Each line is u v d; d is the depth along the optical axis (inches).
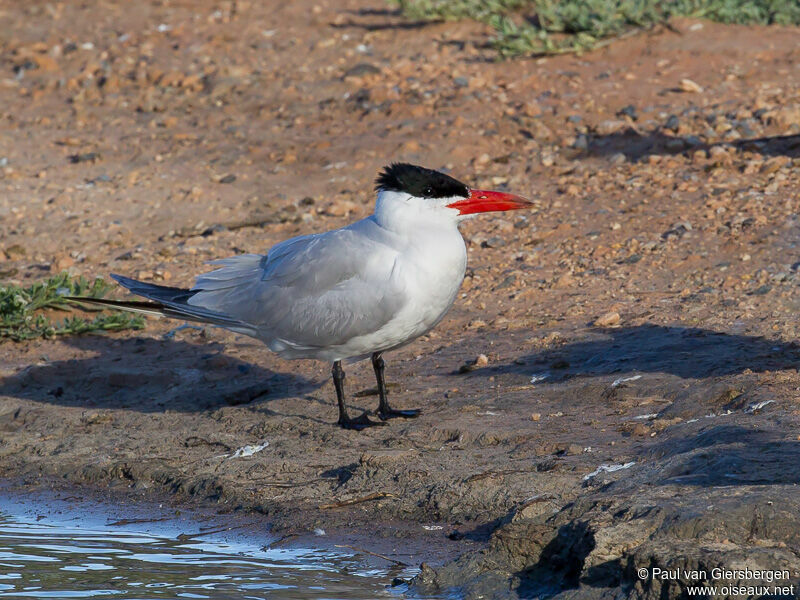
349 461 410.6
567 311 537.3
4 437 470.3
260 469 413.1
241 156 789.9
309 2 1095.0
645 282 559.2
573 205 661.3
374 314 415.2
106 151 817.5
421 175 417.1
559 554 308.3
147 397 500.4
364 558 339.9
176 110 880.9
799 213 603.5
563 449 393.4
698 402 418.0
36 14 1115.9
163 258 647.8
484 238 631.2
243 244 660.7
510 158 737.0
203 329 567.2
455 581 312.7
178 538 366.9
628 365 467.2
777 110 731.4
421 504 370.3
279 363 524.1
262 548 353.7
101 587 321.7
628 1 896.3
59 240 684.1
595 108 788.0
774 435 363.3
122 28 1061.8
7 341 563.8
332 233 430.6
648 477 347.6
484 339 521.0
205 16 1079.0
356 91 870.4
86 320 581.6
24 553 353.1
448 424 430.0
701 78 808.3
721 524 290.4
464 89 844.0
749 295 525.7
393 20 1023.0
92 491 419.5
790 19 887.1
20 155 815.7
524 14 964.6
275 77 913.5
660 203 645.3
